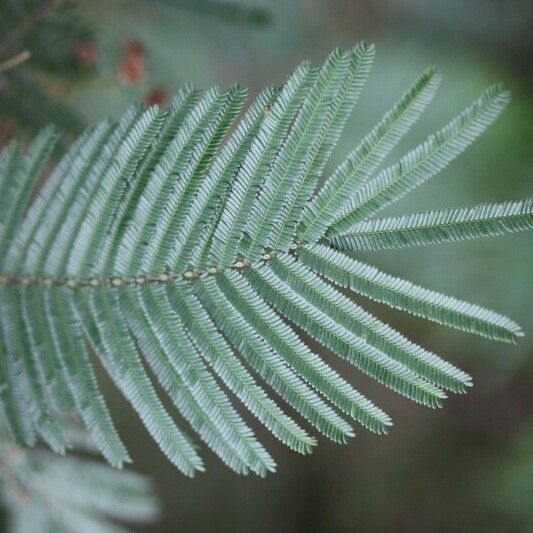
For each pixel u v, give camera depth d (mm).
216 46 379
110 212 293
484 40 568
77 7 348
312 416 288
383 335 286
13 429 298
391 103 539
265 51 462
